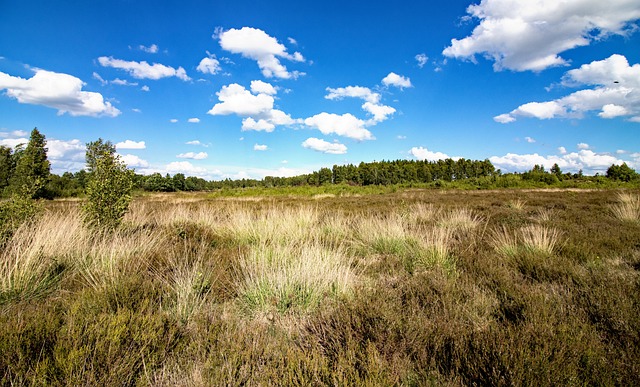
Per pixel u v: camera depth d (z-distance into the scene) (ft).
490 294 11.21
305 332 8.76
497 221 28.68
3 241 14.61
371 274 14.32
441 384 6.55
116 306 9.44
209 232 22.25
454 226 25.52
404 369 6.98
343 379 6.15
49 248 13.79
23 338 6.96
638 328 7.93
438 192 100.68
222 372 6.47
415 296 10.92
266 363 7.15
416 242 18.66
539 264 13.91
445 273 13.35
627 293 10.22
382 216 30.68
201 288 11.23
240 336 8.03
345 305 9.48
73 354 6.33
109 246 15.24
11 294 10.30
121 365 6.48
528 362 6.38
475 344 7.32
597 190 95.40
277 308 10.61
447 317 8.98
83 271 12.84
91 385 5.94
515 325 8.39
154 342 7.43
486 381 6.31
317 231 23.09
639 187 116.16
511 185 125.80
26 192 18.34
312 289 11.46
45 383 5.79
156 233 20.11
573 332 7.82
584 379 6.26
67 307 9.43
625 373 6.31
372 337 7.96
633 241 18.66
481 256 16.03
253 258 14.52
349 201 62.80
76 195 108.47
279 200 73.36
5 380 5.94
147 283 11.14
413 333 7.93
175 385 6.31
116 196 19.88
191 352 7.63
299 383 6.30
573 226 24.02
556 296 10.56
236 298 11.43
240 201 68.80
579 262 15.35
